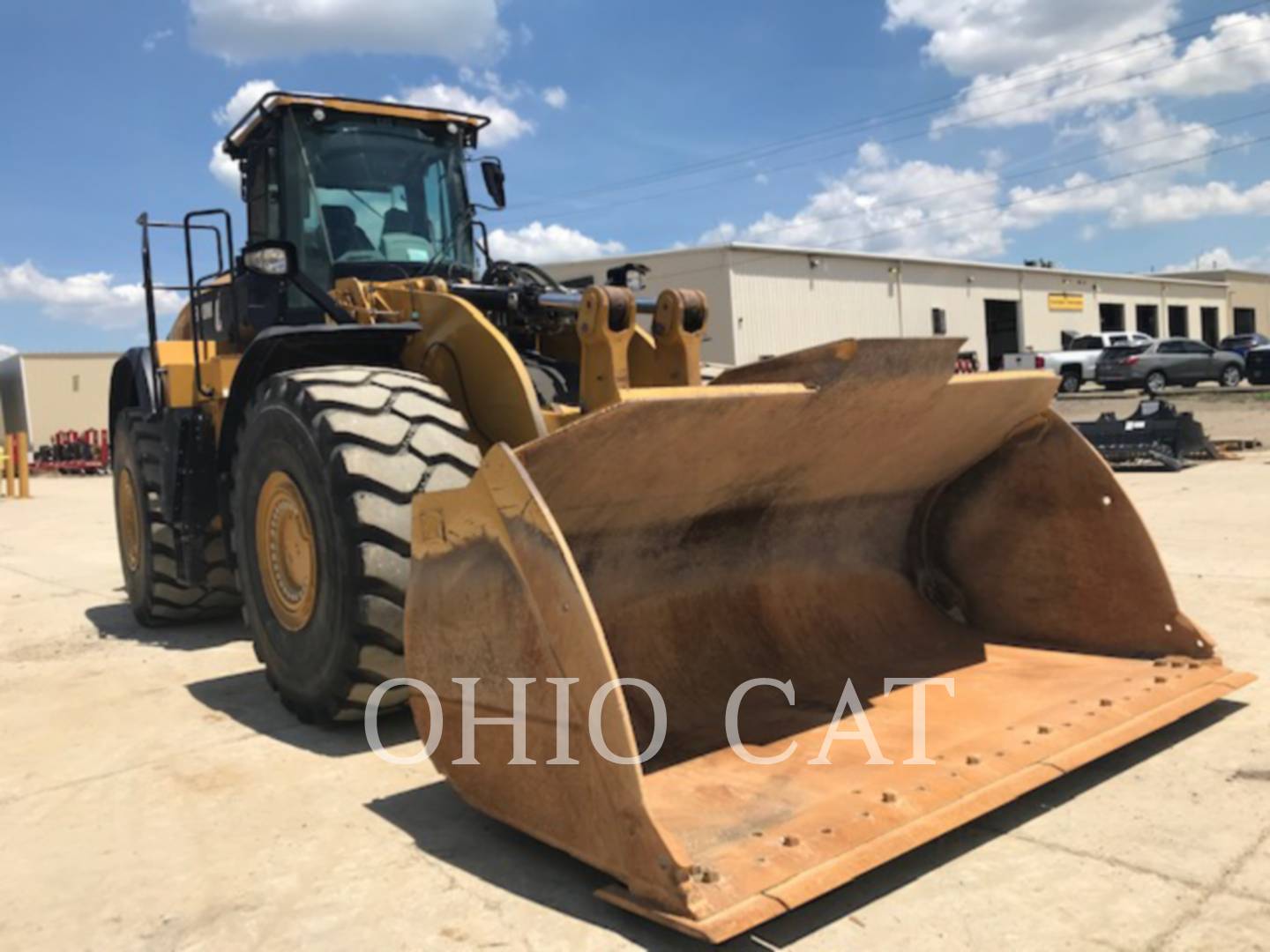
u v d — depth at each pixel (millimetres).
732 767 2994
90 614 6742
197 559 5422
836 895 2467
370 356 4293
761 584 3871
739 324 29578
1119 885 2455
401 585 3469
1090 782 3072
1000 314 41719
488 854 2760
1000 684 3633
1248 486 9641
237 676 4883
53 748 3859
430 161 5391
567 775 2465
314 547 3664
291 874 2691
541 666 2494
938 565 4402
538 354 4633
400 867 2701
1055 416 3979
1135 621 3877
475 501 2631
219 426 4797
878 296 34094
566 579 2377
